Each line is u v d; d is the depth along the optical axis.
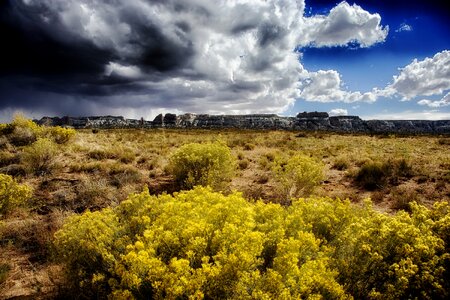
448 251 4.30
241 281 3.45
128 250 4.20
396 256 4.02
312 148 20.25
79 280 4.41
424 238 4.11
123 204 5.29
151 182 10.58
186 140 22.77
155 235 4.12
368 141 26.28
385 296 3.70
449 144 23.53
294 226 4.72
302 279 3.46
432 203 8.80
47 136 15.70
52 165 11.28
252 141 23.12
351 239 4.43
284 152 17.66
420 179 10.96
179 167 9.98
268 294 3.32
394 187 10.37
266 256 4.44
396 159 13.70
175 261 3.49
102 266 4.38
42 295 4.86
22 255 6.11
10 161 11.77
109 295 3.63
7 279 5.34
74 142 16.55
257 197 9.40
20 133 15.22
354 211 5.64
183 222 4.34
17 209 7.84
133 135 26.88
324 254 4.22
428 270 3.90
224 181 10.04
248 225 4.39
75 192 9.09
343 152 17.94
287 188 8.95
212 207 4.79
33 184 9.75
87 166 11.51
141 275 3.67
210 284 3.47
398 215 4.81
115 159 13.93
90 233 4.41
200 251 3.98
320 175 9.05
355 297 4.04
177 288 3.21
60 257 4.67
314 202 5.84
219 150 9.94
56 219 7.29
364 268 4.00
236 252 3.66
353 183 11.27
